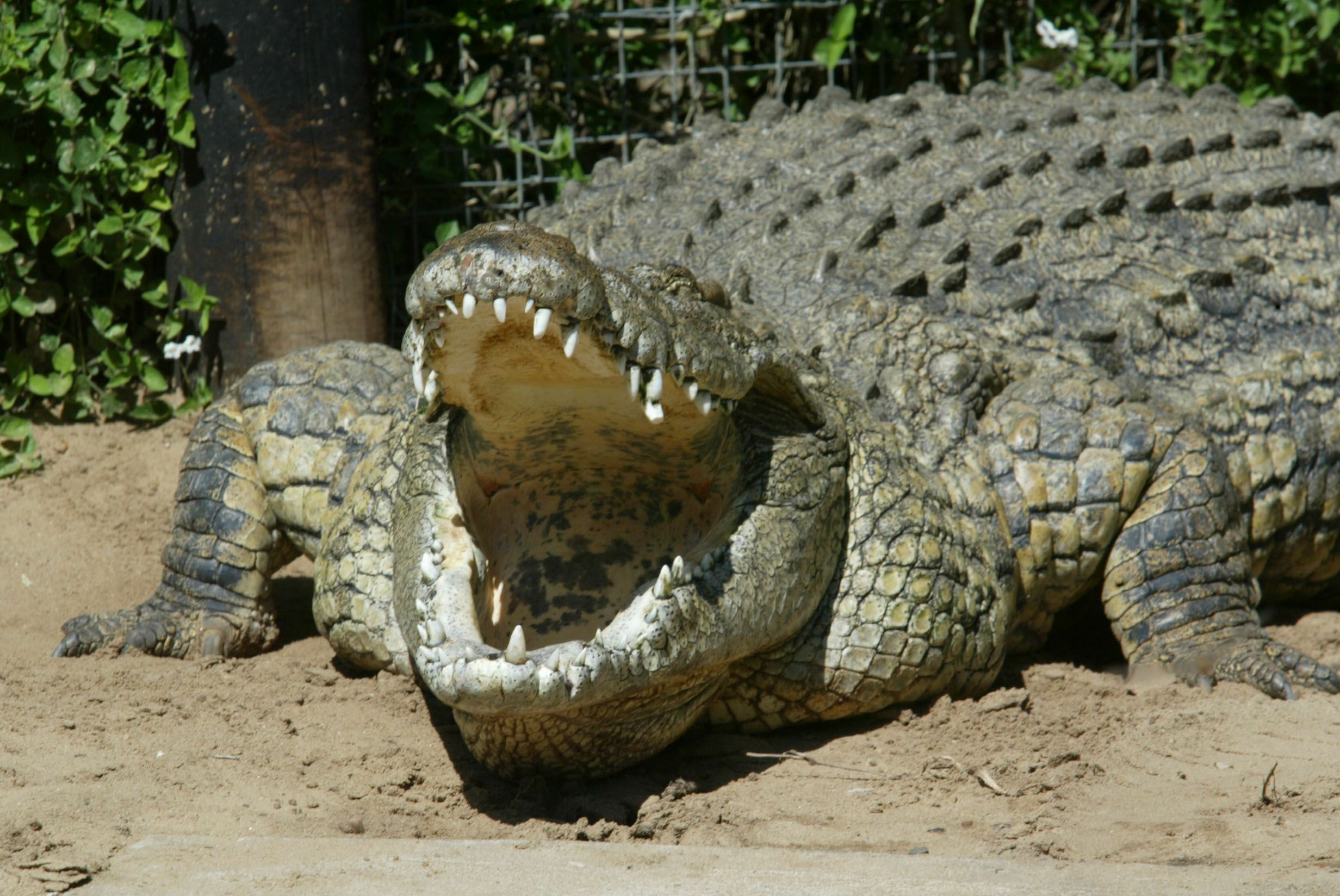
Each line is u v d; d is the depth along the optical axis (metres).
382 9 17.47
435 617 8.57
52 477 15.58
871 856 7.91
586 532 10.23
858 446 11.24
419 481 9.84
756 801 9.30
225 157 15.88
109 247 16.36
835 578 10.76
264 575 13.02
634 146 18.97
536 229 7.85
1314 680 11.33
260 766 9.45
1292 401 13.75
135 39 15.77
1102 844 8.34
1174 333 13.66
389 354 13.47
